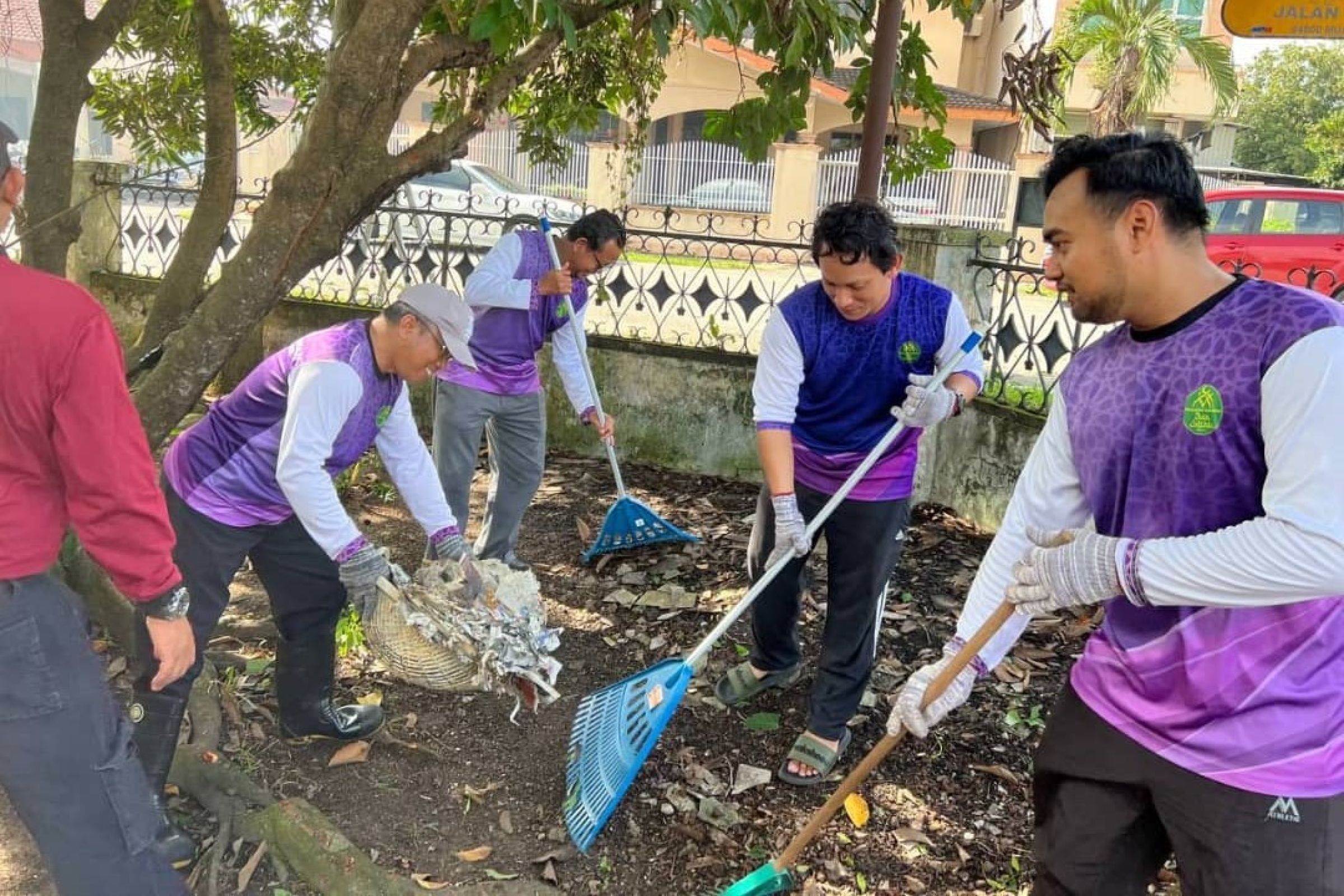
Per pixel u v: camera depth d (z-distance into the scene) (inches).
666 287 233.5
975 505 198.1
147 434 119.5
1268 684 60.9
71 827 73.8
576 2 125.7
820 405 114.6
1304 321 57.0
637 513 176.6
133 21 173.3
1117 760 66.7
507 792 116.0
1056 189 63.9
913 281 111.0
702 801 114.2
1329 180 926.4
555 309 154.2
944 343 109.8
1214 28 761.6
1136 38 606.2
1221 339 59.8
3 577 68.5
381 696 133.0
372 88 110.2
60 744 71.5
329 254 118.7
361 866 98.5
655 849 107.8
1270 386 57.0
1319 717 60.6
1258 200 407.8
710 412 225.8
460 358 97.5
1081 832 69.6
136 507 70.7
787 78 152.7
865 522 114.1
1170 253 61.2
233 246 297.9
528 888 98.0
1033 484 74.9
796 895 101.0
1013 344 194.7
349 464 103.4
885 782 119.0
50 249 139.6
